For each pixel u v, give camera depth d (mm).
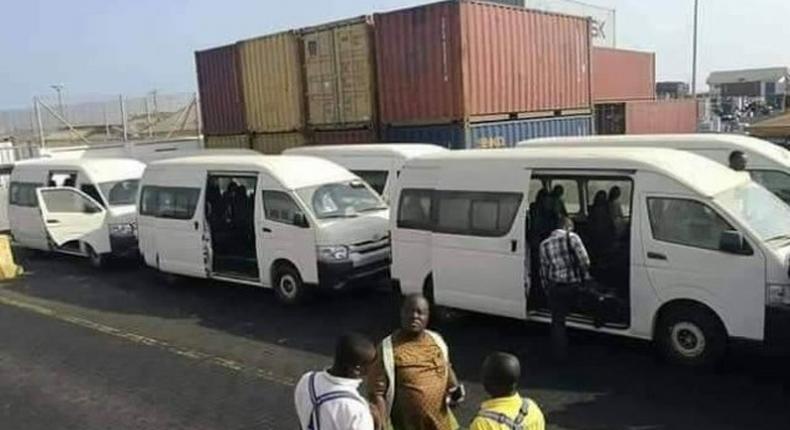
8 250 15625
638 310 7797
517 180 8688
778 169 10844
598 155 8156
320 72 19359
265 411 7328
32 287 14422
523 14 18312
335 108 19188
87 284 14422
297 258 11227
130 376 8680
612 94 29797
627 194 9070
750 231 7012
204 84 22656
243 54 21203
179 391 8062
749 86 75562
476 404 7113
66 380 8688
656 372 7512
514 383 3592
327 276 10914
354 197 11969
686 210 7418
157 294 13125
